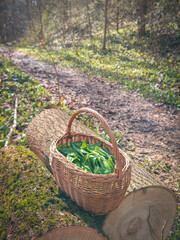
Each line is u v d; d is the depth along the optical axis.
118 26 14.62
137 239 2.20
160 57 9.77
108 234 1.96
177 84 7.16
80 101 6.07
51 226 1.68
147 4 11.13
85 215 1.87
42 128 3.43
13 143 3.62
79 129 3.43
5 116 4.52
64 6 15.52
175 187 3.11
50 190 2.09
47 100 5.66
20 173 2.27
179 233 2.41
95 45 13.26
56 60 11.27
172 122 5.23
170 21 10.38
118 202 1.81
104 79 8.40
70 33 16.50
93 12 14.58
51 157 2.01
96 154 2.08
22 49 15.12
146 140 4.45
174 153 3.99
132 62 9.94
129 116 5.53
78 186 1.72
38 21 17.31
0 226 1.76
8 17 22.92
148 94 6.85
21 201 1.91
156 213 2.22
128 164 1.85
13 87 6.05
